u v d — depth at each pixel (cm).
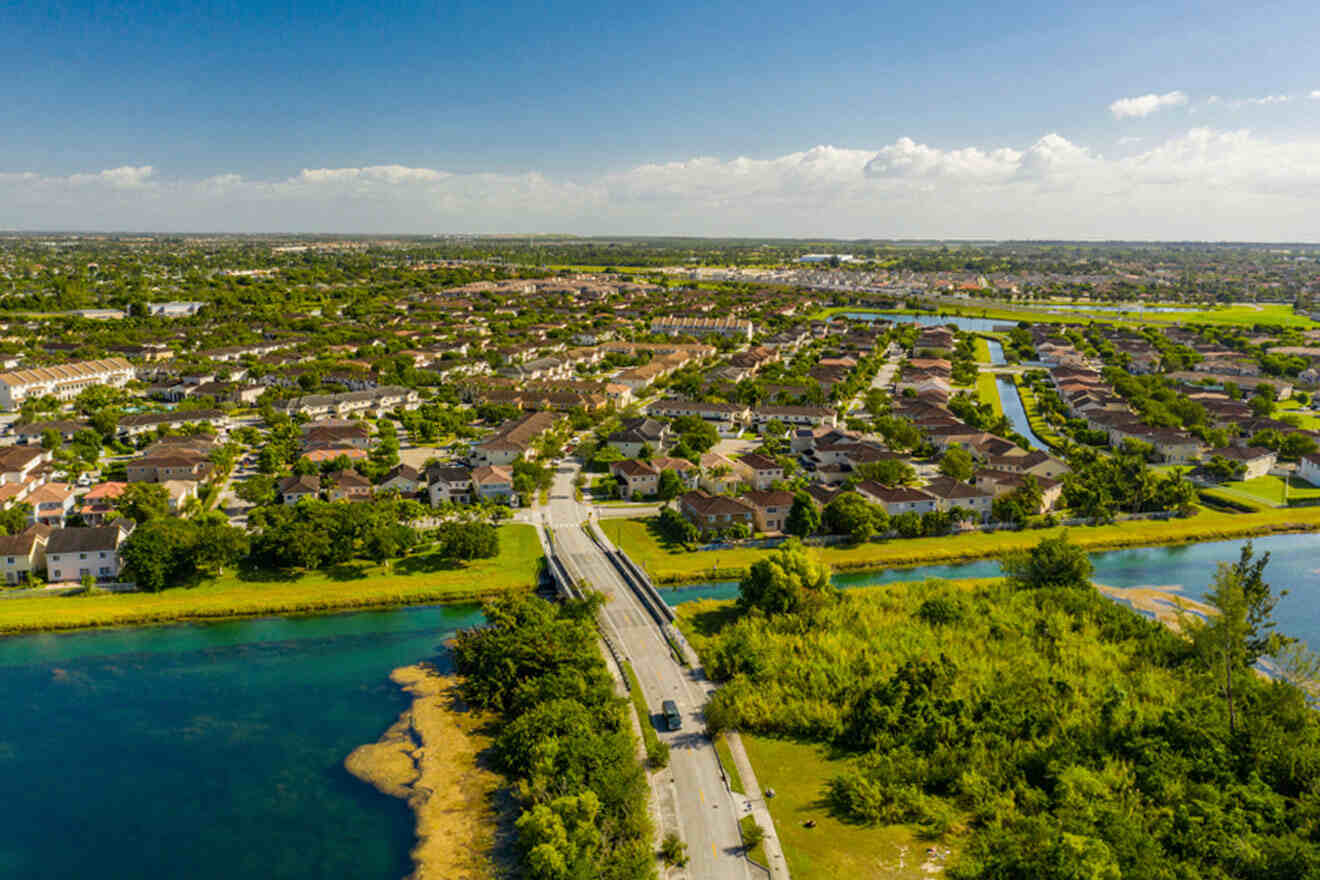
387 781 10769
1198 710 11262
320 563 16925
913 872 9025
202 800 10375
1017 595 15212
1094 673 12594
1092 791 9762
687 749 11225
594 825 9350
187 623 15000
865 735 11338
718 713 11588
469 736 11775
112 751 11300
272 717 12144
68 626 14562
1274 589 16925
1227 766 10319
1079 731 11100
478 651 13162
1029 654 13175
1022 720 11288
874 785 10162
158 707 12350
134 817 10062
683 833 9588
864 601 15062
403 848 9612
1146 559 18600
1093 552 18925
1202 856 8912
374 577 16538
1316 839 9219
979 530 19488
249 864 9356
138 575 15550
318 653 14025
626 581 16388
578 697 11906
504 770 11019
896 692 11606
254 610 15275
